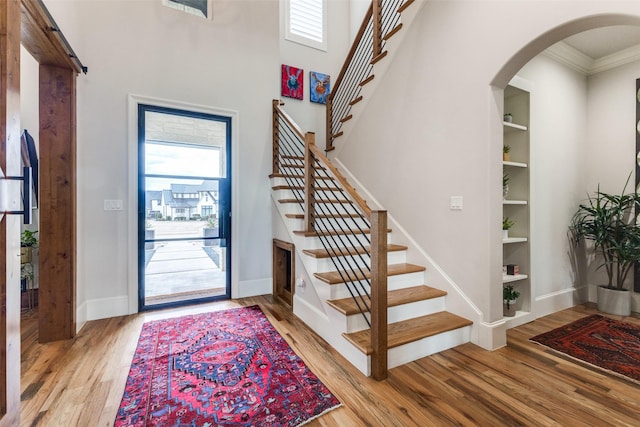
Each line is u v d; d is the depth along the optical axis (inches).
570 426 58.3
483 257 92.0
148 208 124.5
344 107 181.0
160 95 125.0
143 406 63.3
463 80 97.4
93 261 112.6
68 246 95.4
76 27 107.3
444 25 104.2
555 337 99.0
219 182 138.6
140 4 122.0
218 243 138.5
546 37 76.9
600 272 137.2
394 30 126.3
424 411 62.5
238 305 129.7
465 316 97.0
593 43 120.7
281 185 139.9
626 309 120.1
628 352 88.4
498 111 91.4
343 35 215.9
